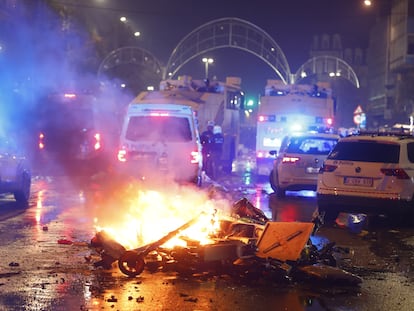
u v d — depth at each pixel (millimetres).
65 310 6773
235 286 7891
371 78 105125
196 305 7035
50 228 12320
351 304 7203
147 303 7086
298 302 7234
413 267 9352
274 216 14945
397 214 13688
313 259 8867
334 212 14242
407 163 13570
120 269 8273
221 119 32094
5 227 12461
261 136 32156
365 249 10820
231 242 8656
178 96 30656
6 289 7609
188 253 8422
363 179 13594
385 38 93875
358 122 43344
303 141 19203
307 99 31891
